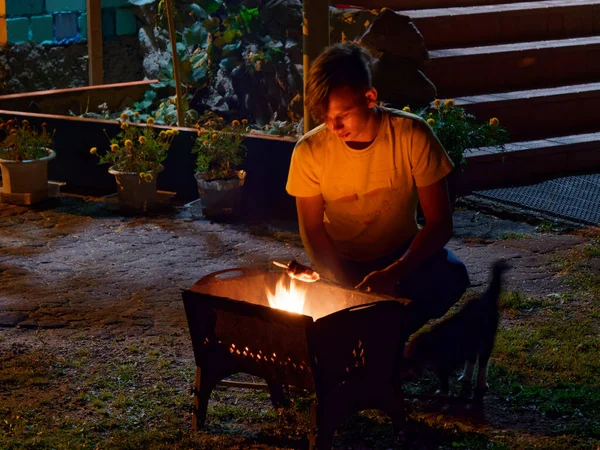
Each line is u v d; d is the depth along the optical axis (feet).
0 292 19.84
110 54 38.81
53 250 23.11
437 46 32.96
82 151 29.50
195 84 36.37
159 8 32.22
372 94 11.54
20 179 27.25
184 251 22.98
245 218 25.88
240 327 11.83
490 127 24.76
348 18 30.48
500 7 34.81
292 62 33.45
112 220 25.80
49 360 15.83
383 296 11.60
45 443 12.67
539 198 25.90
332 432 11.45
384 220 12.83
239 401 14.11
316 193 12.81
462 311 13.47
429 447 12.51
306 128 24.62
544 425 13.20
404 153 12.29
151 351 16.28
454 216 24.86
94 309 18.78
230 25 35.14
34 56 37.63
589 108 30.99
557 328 17.04
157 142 27.12
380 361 11.88
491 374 14.90
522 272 20.49
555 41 33.63
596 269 20.45
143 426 13.29
